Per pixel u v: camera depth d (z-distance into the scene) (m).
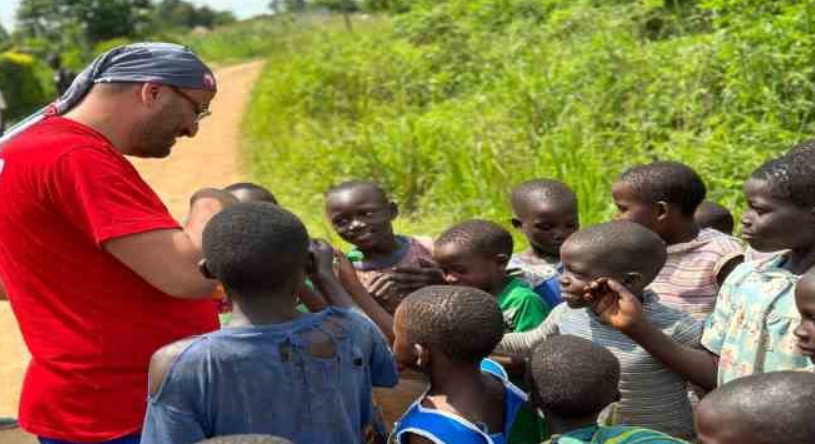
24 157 2.67
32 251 2.70
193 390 2.36
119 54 2.78
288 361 2.40
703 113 7.70
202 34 63.06
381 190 4.07
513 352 3.32
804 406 2.09
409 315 2.66
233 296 2.44
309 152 11.00
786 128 6.97
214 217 2.44
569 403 2.55
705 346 3.01
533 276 3.77
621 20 10.30
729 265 3.65
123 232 2.59
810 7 7.34
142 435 2.46
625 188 3.82
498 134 8.62
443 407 2.62
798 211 2.88
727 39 7.89
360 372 2.57
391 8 20.80
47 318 2.75
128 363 2.74
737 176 6.55
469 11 14.02
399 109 12.07
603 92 8.59
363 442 2.67
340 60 14.34
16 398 5.67
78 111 2.81
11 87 20.56
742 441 2.12
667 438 2.45
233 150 14.37
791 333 2.77
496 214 7.34
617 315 2.93
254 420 2.39
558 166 7.37
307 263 2.74
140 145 2.84
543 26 11.79
